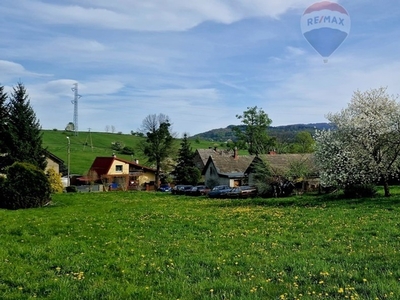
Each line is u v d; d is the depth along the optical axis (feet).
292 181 154.51
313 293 27.35
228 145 332.60
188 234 57.82
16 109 165.78
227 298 26.81
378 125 101.04
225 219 75.56
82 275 34.42
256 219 73.51
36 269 36.86
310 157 165.07
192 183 249.34
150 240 53.11
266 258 39.68
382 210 75.25
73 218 80.64
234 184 217.97
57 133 504.02
